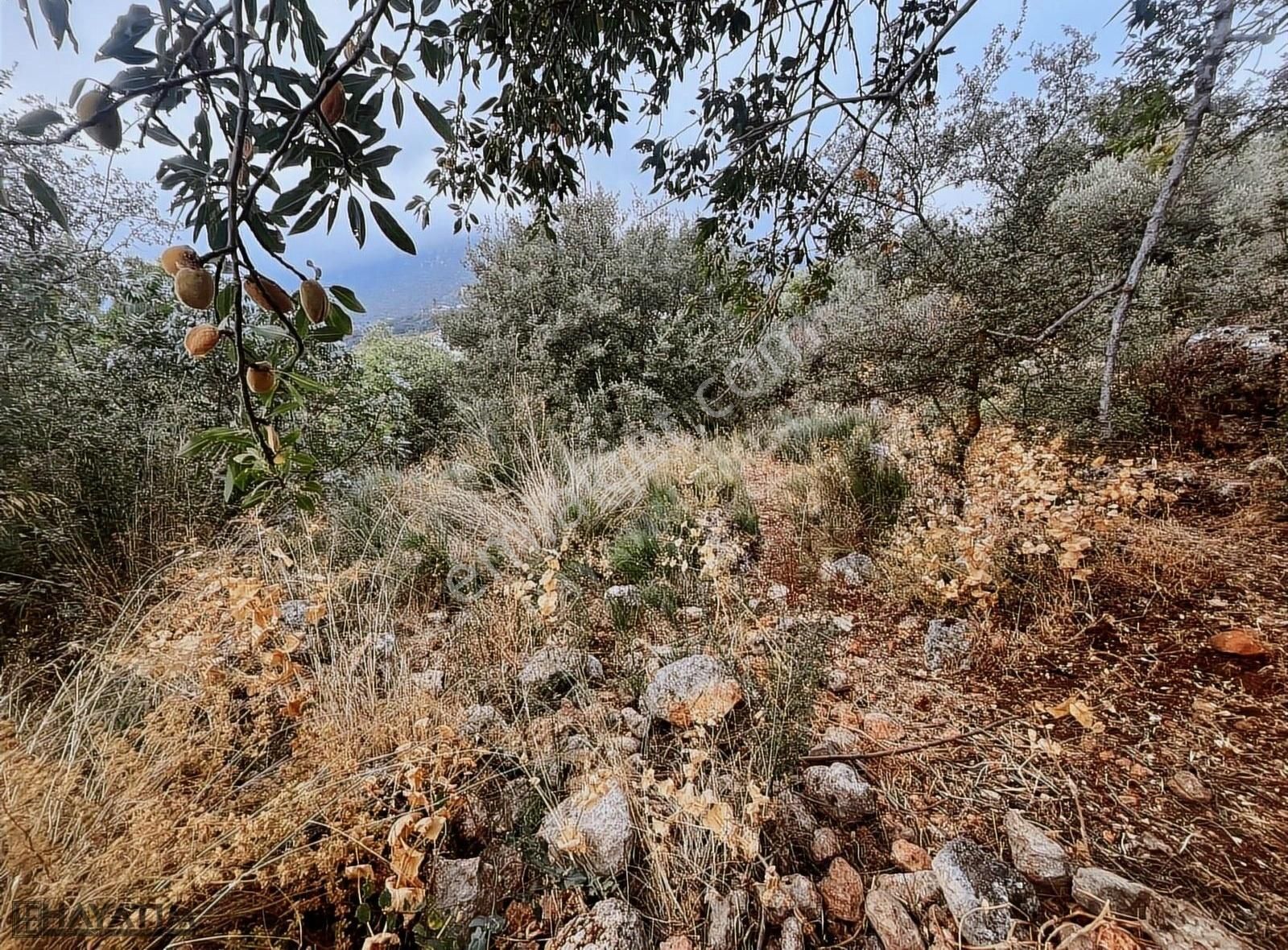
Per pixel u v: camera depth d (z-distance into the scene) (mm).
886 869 1232
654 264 6598
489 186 1495
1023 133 4125
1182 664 1617
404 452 4832
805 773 1448
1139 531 2162
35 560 1824
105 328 2785
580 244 6363
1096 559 2037
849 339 3273
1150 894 1019
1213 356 2896
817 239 2074
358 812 1213
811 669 1732
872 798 1334
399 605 2482
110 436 2414
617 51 1375
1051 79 4113
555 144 1349
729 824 1123
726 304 2318
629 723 1680
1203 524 2273
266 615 1397
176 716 1271
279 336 553
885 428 4039
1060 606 1907
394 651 1979
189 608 1701
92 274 2357
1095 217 3426
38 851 894
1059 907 1087
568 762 1486
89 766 1229
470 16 1054
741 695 1657
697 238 1991
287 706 1378
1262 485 2348
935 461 3068
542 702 1741
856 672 1906
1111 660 1697
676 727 1618
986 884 1106
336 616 2129
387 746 1441
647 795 1334
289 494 680
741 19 1312
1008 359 2721
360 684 1704
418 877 1165
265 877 1016
